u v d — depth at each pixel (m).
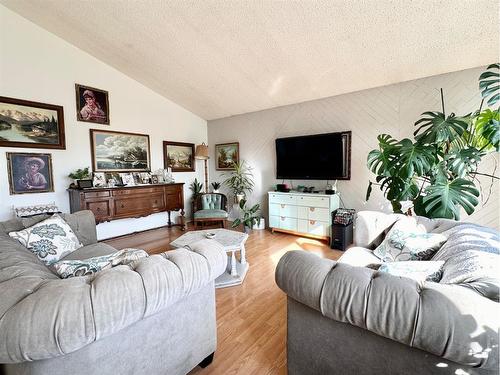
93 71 3.69
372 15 2.18
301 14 2.30
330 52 2.73
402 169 1.99
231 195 5.16
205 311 1.33
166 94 4.53
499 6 1.93
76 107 3.54
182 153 4.97
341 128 3.65
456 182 1.97
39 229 1.95
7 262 1.10
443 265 1.22
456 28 2.18
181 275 1.06
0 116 2.92
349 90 3.49
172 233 4.23
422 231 1.84
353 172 3.59
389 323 0.77
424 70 2.82
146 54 3.38
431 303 0.74
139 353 1.02
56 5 2.75
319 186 3.97
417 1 1.99
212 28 2.67
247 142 4.81
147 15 2.66
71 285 0.84
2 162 2.96
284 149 4.16
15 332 0.70
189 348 1.25
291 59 2.96
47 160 3.29
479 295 0.76
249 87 3.80
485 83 2.03
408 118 3.11
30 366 0.79
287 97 3.94
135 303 0.89
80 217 2.49
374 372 0.90
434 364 0.78
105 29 3.01
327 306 0.90
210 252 1.27
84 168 3.62
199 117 5.27
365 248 2.14
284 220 3.99
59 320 0.74
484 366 0.67
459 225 1.66
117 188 3.55
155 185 4.04
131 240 3.83
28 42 3.09
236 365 1.41
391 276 0.87
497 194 2.62
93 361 0.87
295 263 1.05
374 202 3.45
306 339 1.09
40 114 3.20
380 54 2.65
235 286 2.36
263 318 1.86
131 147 4.16
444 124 2.07
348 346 0.96
